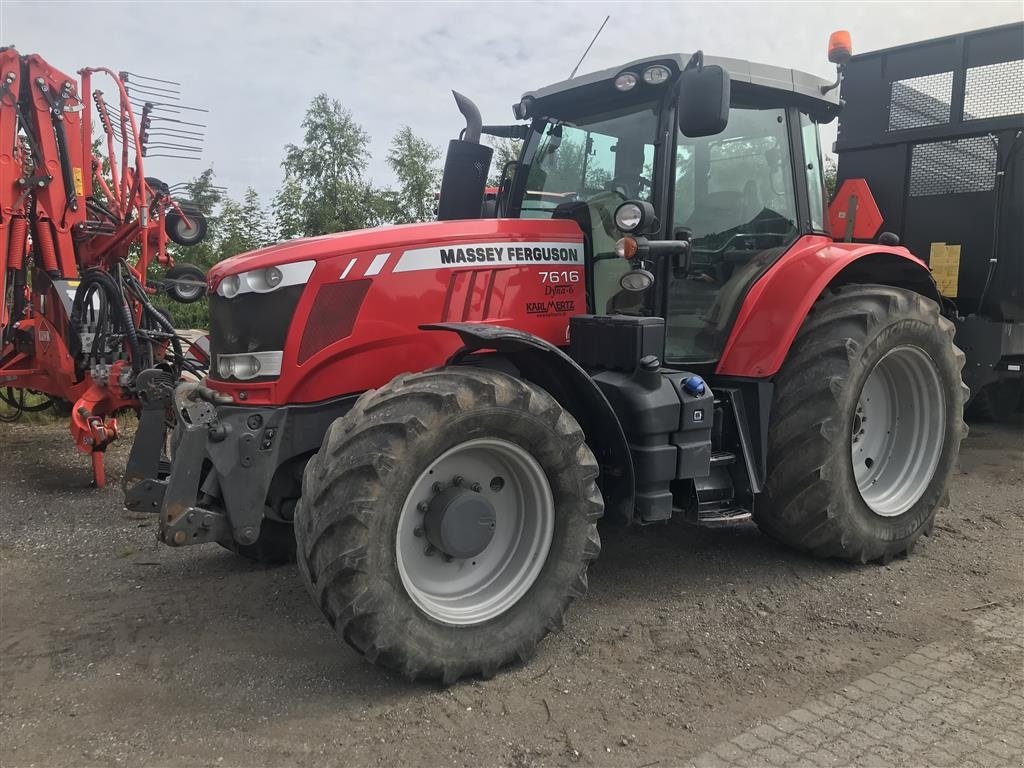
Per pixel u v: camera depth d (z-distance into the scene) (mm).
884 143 6309
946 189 6023
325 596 2531
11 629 3191
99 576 3762
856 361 3666
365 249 3102
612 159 3770
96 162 6871
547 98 3982
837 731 2500
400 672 2627
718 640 3117
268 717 2545
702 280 3752
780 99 3984
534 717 2562
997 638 3139
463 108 4184
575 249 3650
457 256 3271
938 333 4043
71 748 2377
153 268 14594
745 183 3887
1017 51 5504
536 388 2881
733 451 3664
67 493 5238
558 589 2926
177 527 2785
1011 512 4723
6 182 5562
